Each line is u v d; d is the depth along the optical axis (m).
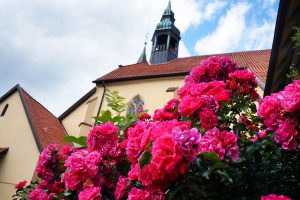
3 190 16.53
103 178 2.86
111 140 3.02
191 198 1.87
